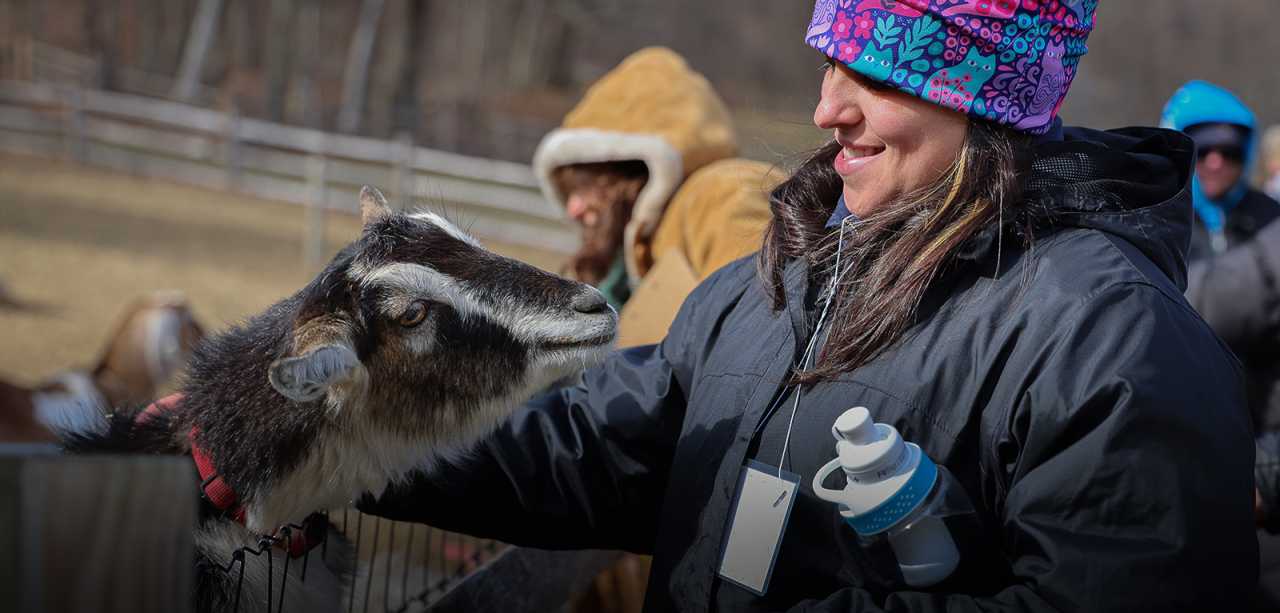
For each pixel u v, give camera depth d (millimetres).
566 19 36750
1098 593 1416
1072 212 1648
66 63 27172
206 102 25688
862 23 1671
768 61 37125
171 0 34594
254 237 12672
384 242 2141
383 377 2059
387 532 3172
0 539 1032
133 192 14922
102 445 2107
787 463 1733
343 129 23922
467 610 2328
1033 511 1492
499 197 14625
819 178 1953
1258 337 3031
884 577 1629
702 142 3477
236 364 2084
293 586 2061
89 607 1069
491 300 2111
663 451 2092
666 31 38688
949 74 1632
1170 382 1463
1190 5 35156
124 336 5719
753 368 1848
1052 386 1500
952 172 1698
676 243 3369
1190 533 1404
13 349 7320
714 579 1781
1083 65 31484
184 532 1117
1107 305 1531
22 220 11906
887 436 1532
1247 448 1493
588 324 2146
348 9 36406
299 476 2041
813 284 1870
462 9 37219
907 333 1667
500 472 2152
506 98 33531
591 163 3627
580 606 3609
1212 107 4148
